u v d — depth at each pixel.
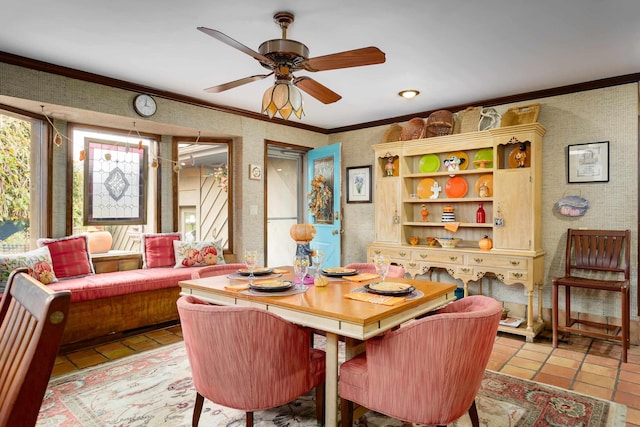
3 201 3.54
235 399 1.81
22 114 3.46
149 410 2.31
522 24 2.58
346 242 5.67
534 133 3.73
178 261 4.29
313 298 2.12
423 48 2.96
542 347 3.44
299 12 2.41
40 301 0.86
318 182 5.62
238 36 2.75
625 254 3.40
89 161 4.13
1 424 0.72
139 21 2.53
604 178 3.64
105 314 3.47
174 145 4.69
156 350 3.33
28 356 0.74
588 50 3.00
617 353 3.28
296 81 2.63
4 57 2.98
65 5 2.32
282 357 1.82
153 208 4.59
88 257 3.79
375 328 1.80
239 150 4.80
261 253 4.99
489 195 4.24
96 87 3.52
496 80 3.68
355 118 5.20
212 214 5.29
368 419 2.23
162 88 3.90
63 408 2.34
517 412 2.29
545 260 3.98
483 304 1.92
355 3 2.31
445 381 1.64
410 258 4.46
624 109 3.56
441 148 4.37
